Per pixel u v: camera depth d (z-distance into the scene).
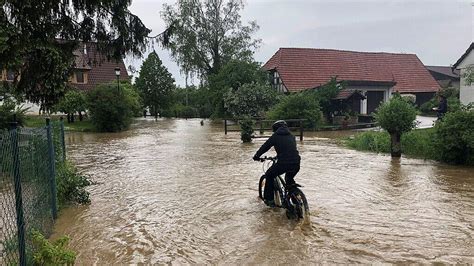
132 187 9.05
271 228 6.03
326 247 5.22
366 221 6.29
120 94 28.25
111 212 7.00
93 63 11.62
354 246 5.24
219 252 5.13
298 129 26.03
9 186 4.24
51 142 6.51
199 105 52.41
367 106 37.47
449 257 4.86
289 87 36.75
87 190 8.76
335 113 31.19
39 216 5.46
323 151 15.19
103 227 6.18
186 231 5.96
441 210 6.91
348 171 10.77
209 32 42.16
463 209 6.96
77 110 31.70
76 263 4.82
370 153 14.58
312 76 38.44
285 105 26.48
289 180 6.72
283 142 6.68
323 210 6.92
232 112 33.12
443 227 5.99
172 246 5.36
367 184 9.06
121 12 10.59
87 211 7.07
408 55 45.88
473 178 9.69
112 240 5.61
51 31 8.31
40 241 3.93
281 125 6.96
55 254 3.86
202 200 7.76
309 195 8.02
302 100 26.47
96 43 10.86
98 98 26.73
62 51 8.37
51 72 7.83
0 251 4.32
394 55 45.06
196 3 41.53
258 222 6.34
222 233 5.85
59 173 7.43
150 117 53.66
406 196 7.92
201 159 13.31
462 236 5.60
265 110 31.80
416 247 5.19
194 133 24.78
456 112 11.94
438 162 12.24
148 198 7.99
